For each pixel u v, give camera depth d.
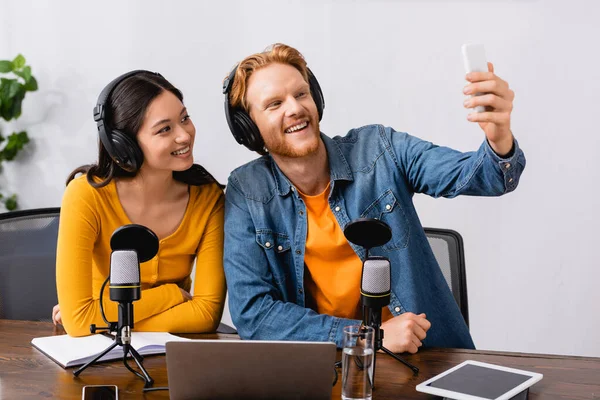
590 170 2.78
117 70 3.19
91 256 1.86
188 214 1.99
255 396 1.33
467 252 2.94
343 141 1.97
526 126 2.83
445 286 1.94
